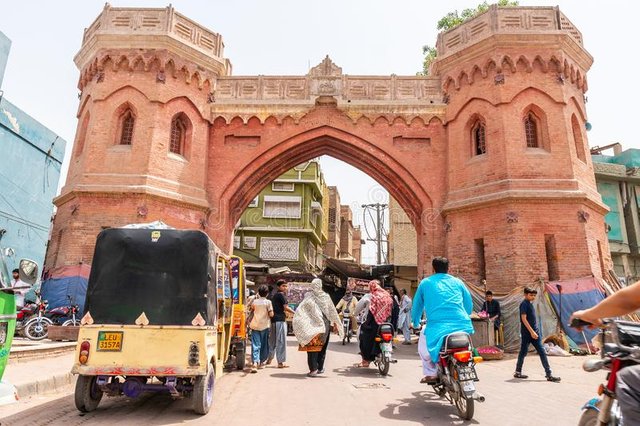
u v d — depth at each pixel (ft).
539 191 46.80
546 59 51.19
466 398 16.49
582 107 54.34
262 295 31.37
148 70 53.78
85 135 56.24
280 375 27.99
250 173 57.98
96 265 18.86
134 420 16.62
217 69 59.57
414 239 97.30
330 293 94.32
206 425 15.94
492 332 40.19
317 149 60.44
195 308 18.37
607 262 49.83
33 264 17.84
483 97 52.01
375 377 27.14
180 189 53.21
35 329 40.91
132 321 18.12
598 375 28.43
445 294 18.40
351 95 58.95
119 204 49.67
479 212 49.73
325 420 16.66
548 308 42.37
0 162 46.47
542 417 17.28
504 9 52.60
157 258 18.95
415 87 58.90
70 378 24.67
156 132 52.21
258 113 58.70
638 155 86.48
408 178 56.34
